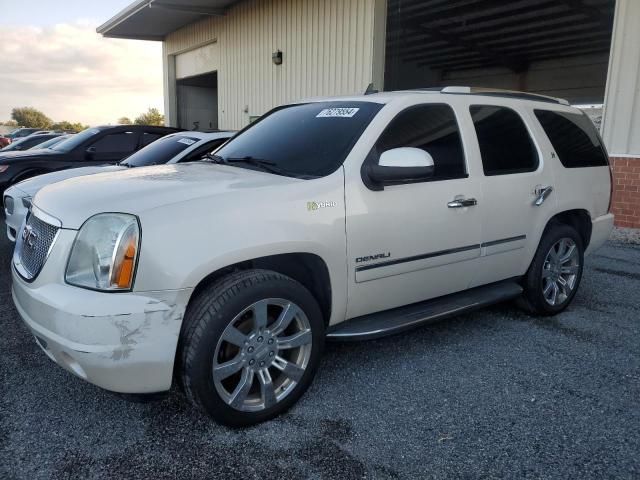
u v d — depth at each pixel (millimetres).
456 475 2467
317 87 12406
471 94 4023
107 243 2508
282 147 3580
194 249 2570
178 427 2828
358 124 3436
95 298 2449
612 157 7840
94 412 2957
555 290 4527
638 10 7410
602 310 4762
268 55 13898
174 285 2510
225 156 3863
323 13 11984
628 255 6922
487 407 3059
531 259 4285
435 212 3471
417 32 14203
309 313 2951
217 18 16047
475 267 3834
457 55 16969
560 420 2934
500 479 2443
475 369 3541
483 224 3787
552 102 4734
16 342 3889
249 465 2521
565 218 4758
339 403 3082
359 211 3127
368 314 3402
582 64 16641
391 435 2773
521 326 4340
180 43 18578
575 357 3754
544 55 16922
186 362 2598
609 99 7832
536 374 3480
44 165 8305
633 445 2705
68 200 2826
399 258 3342
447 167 3607
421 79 18531
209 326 2590
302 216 2912
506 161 4004
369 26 10859
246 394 2777
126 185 2951
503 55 16953
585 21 13125
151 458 2564
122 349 2445
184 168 3557
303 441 2711
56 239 2654
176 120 20172
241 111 15477
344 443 2699
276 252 2820
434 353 3793
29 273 2812
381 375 3439
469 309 3783
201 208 2664
